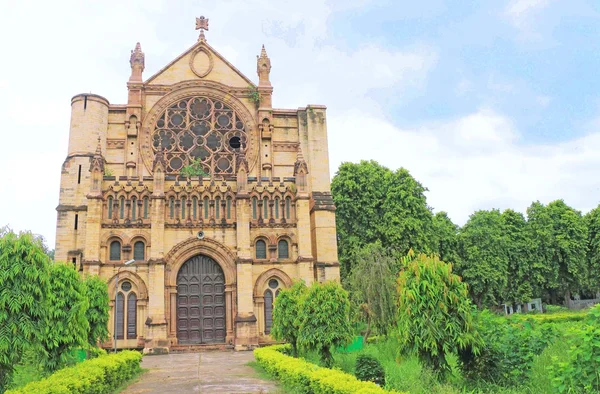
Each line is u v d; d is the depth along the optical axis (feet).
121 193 170.40
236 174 178.50
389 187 226.99
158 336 157.99
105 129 191.01
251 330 164.14
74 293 86.43
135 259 167.22
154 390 87.20
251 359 135.95
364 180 228.22
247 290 167.02
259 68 210.79
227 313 167.94
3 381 70.33
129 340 160.25
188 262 172.04
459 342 70.85
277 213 180.24
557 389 57.57
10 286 70.23
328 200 193.88
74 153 182.29
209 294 170.91
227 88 204.03
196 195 175.11
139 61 200.54
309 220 181.98
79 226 175.83
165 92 199.93
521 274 284.61
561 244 287.89
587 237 295.48
